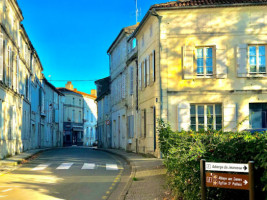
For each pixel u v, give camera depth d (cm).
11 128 2077
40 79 3634
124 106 2716
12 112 2097
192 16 1748
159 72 1748
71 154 2394
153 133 1884
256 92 1709
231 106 1703
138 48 2225
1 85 1773
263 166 453
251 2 1705
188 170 633
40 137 3556
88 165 1562
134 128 2362
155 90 1769
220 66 1720
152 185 970
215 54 1731
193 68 1736
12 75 2130
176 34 1748
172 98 1731
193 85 1730
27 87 2753
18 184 1045
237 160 536
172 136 954
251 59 1733
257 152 488
